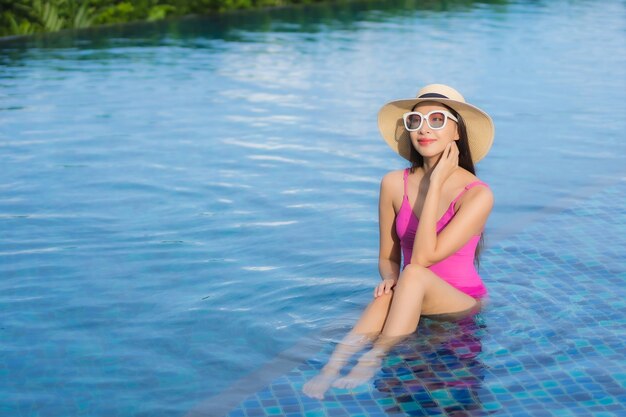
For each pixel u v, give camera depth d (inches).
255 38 744.3
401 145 199.9
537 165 323.6
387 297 173.9
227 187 296.5
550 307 184.4
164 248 233.9
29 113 432.1
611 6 1021.2
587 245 230.1
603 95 465.1
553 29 793.6
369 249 232.4
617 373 151.6
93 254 229.1
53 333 179.2
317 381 151.2
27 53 655.8
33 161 334.3
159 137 378.0
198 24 857.5
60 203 277.7
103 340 175.5
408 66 576.4
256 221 258.4
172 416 142.9
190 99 470.6
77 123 407.8
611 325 174.1
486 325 173.6
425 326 172.4
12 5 771.4
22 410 145.9
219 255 228.2
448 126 182.5
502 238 239.8
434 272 188.1
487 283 201.5
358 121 406.9
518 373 152.3
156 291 203.2
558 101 450.3
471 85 501.0
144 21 882.8
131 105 453.4
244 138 374.6
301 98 468.8
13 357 167.2
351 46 684.1
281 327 181.2
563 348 162.7
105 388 153.8
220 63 601.9
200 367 162.1
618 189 288.4
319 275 212.8
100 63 605.3
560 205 271.7
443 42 703.1
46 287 205.9
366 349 162.6
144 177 309.9
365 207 272.5
